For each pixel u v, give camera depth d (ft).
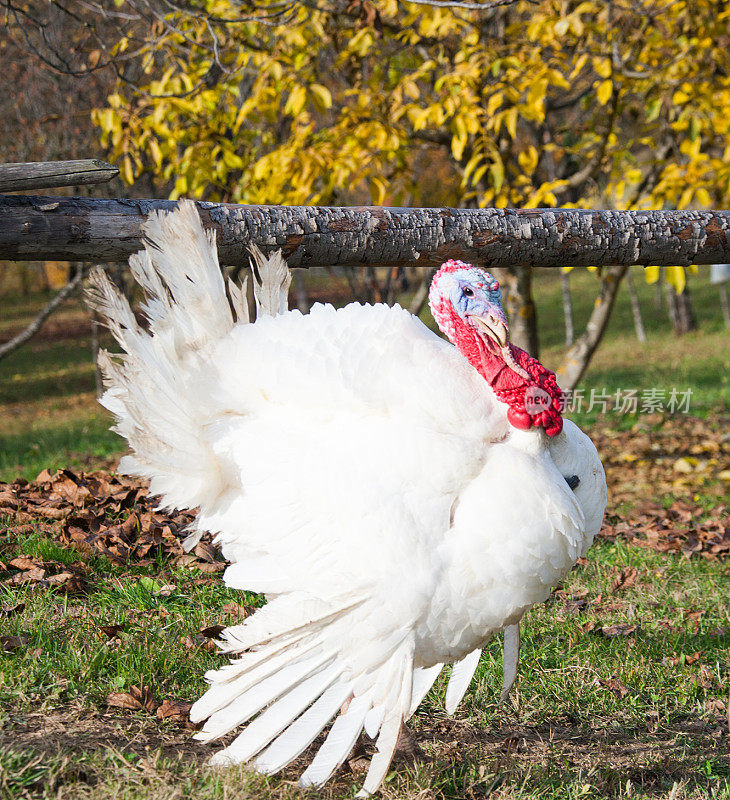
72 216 11.91
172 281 11.79
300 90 24.95
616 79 27.63
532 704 13.85
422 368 10.74
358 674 10.46
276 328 11.55
